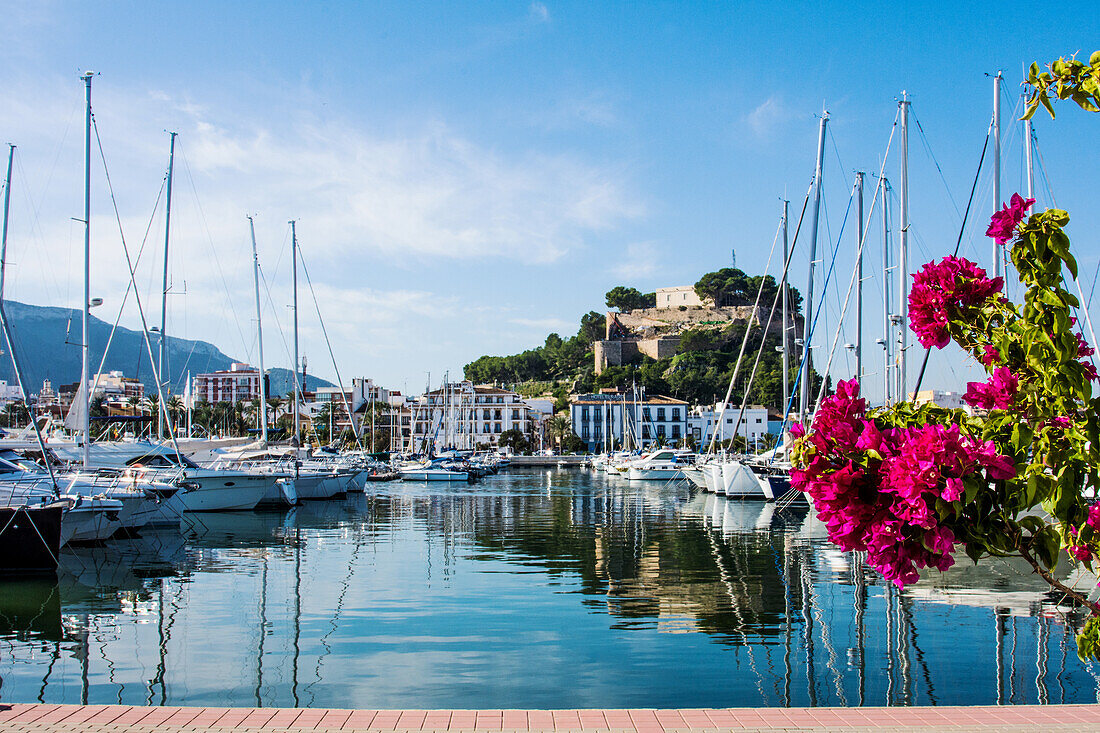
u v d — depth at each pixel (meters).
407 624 17.88
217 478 43.59
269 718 8.67
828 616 18.55
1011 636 16.59
